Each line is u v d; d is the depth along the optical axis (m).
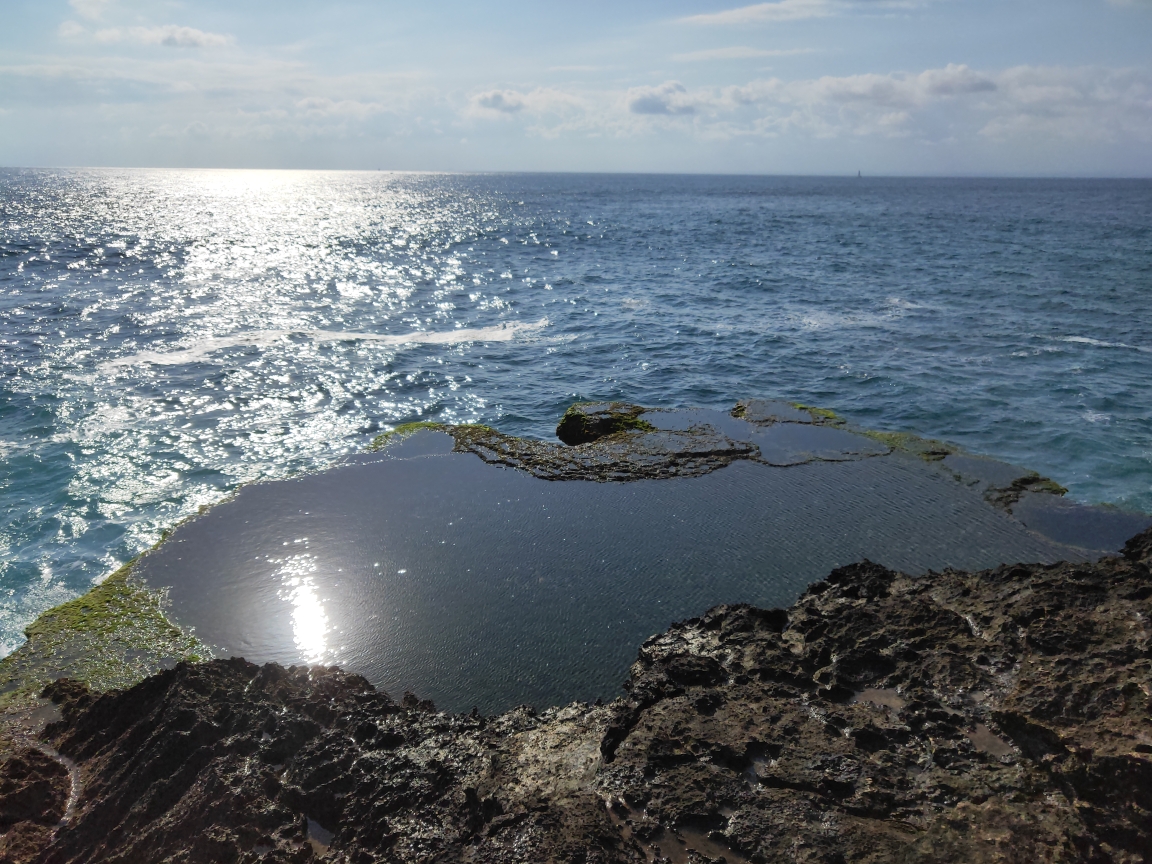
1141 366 26.58
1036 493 16.70
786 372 26.70
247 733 9.00
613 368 27.58
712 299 39.38
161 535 15.54
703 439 19.56
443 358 28.59
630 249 60.91
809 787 7.73
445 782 8.45
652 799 7.73
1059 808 7.11
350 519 15.74
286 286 42.25
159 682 9.88
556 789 8.12
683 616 12.45
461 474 17.92
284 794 8.26
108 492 17.52
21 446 19.72
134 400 23.17
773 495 16.62
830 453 18.84
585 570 13.78
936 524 15.38
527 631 12.12
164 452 19.72
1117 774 7.00
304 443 20.64
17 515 16.45
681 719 8.75
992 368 26.52
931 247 60.31
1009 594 10.36
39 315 33.16
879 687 9.16
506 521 15.61
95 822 8.19
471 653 11.63
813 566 13.84
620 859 7.08
